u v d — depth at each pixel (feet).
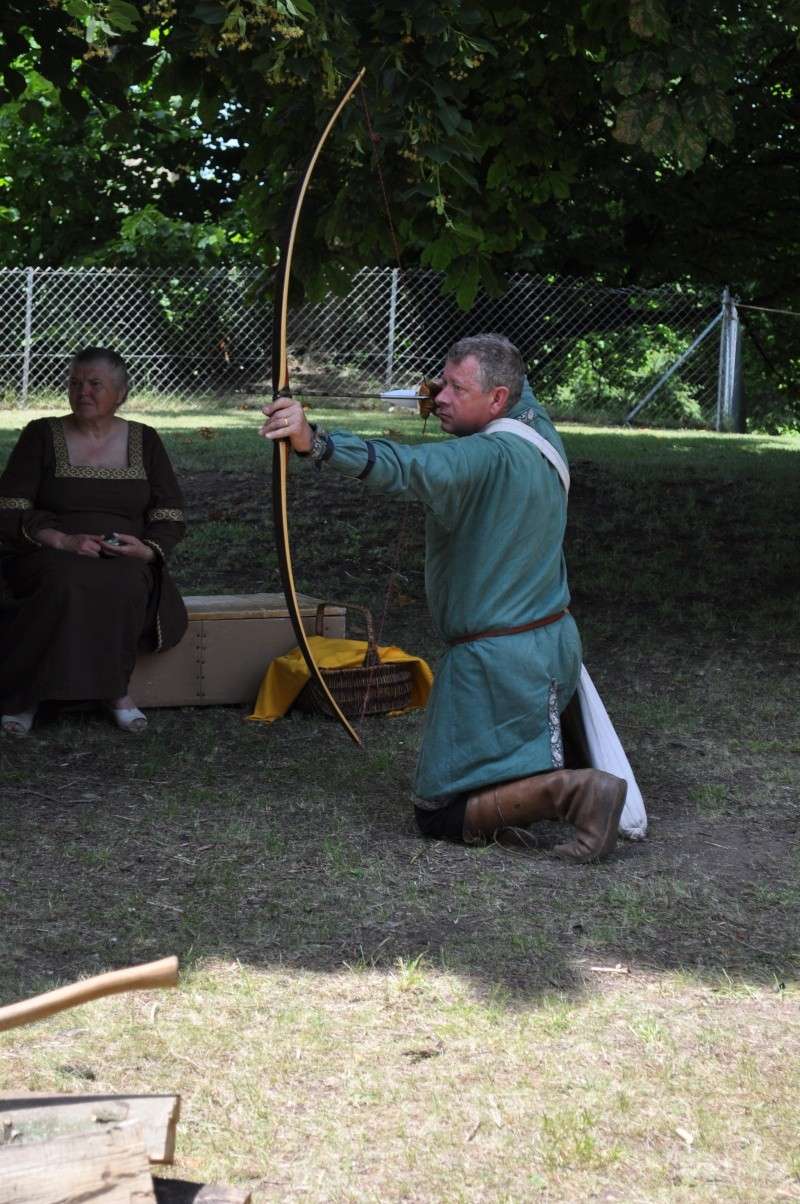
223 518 32.35
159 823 14.70
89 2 14.43
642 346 59.57
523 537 14.02
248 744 17.75
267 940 11.85
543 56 20.85
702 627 24.52
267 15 14.15
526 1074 9.72
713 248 41.47
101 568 17.95
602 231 43.24
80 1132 5.75
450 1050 10.05
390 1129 8.99
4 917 12.19
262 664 19.58
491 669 13.97
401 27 15.57
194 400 59.21
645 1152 8.80
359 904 12.66
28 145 61.98
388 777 16.55
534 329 59.72
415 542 30.83
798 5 18.33
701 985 11.19
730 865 13.87
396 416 53.52
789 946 11.99
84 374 18.51
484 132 21.17
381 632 23.81
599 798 13.70
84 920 12.17
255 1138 8.85
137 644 18.78
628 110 17.01
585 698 14.67
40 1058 9.77
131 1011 10.51
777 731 18.60
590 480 37.50
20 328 58.49
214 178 62.69
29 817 14.83
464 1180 8.46
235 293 60.34
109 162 62.34
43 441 18.54
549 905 12.73
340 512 33.06
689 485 37.63
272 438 12.75
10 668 17.95
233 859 13.70
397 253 18.25
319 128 16.28
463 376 14.25
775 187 35.63
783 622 24.81
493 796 14.01
